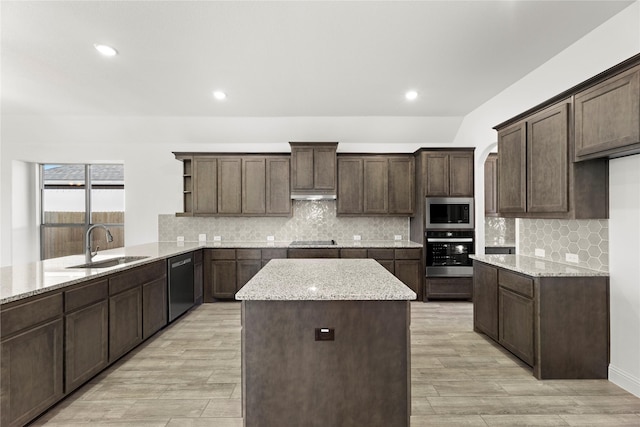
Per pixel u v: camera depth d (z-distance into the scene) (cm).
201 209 489
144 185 514
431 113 461
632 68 189
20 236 504
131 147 512
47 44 269
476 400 220
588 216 239
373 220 527
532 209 278
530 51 285
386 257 466
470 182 461
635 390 223
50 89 366
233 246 467
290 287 185
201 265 458
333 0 215
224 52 283
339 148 525
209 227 522
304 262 281
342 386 174
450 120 482
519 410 209
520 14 232
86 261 301
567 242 283
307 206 526
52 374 202
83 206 533
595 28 251
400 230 527
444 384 241
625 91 194
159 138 505
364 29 249
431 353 294
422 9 225
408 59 298
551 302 244
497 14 232
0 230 488
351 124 487
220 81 346
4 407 172
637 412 206
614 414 204
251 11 226
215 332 348
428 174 463
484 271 325
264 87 364
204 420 199
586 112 223
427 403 217
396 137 512
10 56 288
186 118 474
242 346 174
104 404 215
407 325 175
